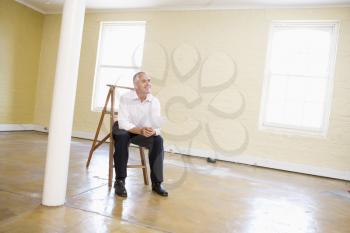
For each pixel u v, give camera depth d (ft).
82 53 19.36
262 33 15.51
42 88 20.34
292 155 14.67
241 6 15.81
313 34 14.89
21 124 19.56
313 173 14.25
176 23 17.12
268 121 15.48
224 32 16.15
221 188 9.21
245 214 6.84
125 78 18.58
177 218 6.11
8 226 4.90
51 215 5.54
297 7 14.94
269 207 7.63
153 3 16.94
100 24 19.08
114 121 8.36
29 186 7.18
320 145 14.25
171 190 8.35
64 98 5.94
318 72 14.71
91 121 18.93
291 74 15.17
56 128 5.95
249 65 15.64
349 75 13.91
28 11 19.26
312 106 14.75
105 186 7.97
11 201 6.04
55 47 20.22
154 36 17.57
